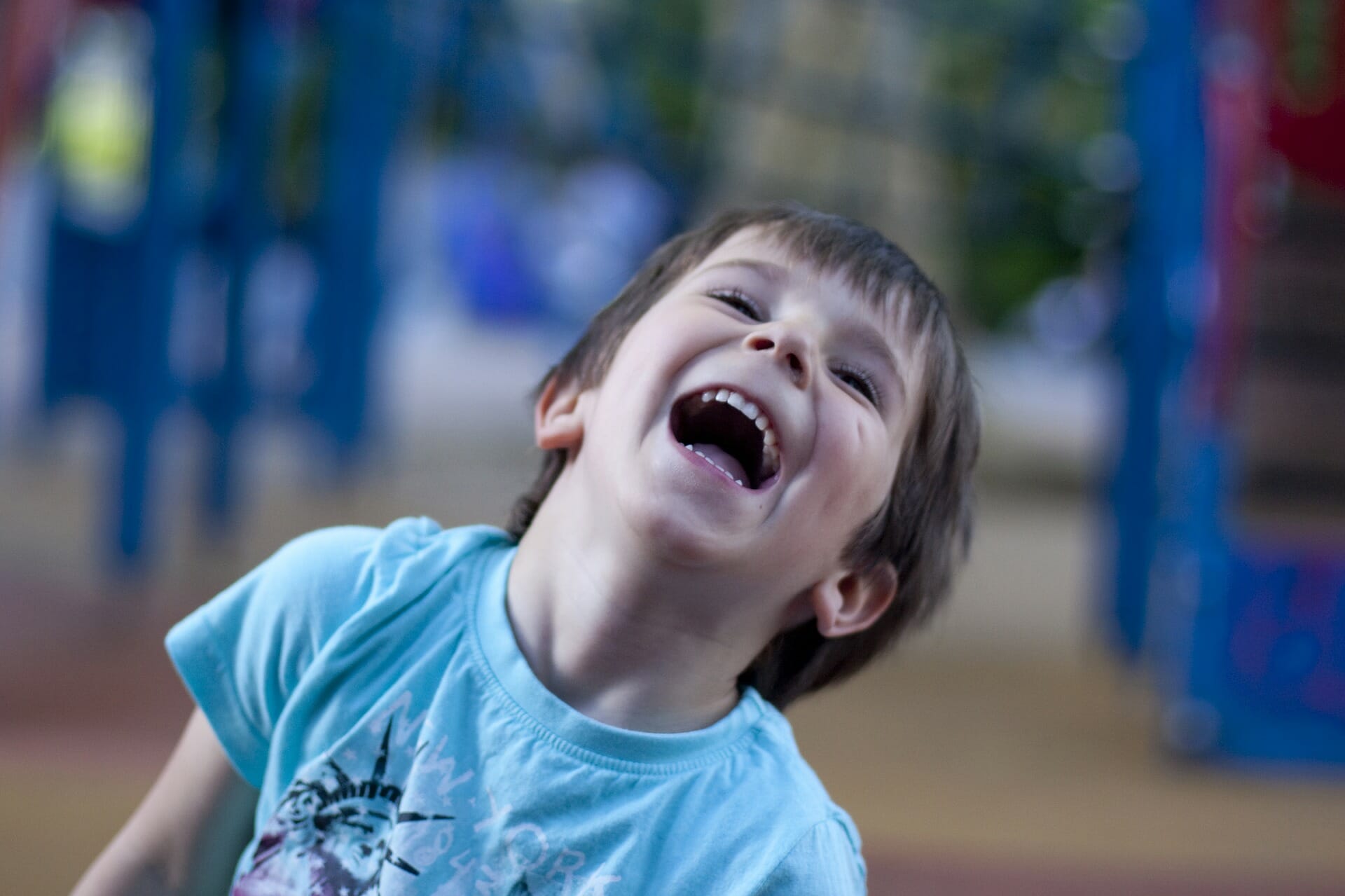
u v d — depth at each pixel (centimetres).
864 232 123
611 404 108
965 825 258
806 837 101
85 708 272
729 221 126
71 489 529
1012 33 857
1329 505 504
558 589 108
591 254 1548
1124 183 477
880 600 119
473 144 1053
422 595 110
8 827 206
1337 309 446
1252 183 310
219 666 114
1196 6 353
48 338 583
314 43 631
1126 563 424
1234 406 316
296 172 716
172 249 371
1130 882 234
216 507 453
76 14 426
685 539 100
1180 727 314
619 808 100
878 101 920
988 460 935
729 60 904
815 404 104
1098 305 1016
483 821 100
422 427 815
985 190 933
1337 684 313
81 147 1021
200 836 118
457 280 1616
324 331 626
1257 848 260
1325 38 305
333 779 103
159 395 375
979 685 382
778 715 116
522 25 847
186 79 357
